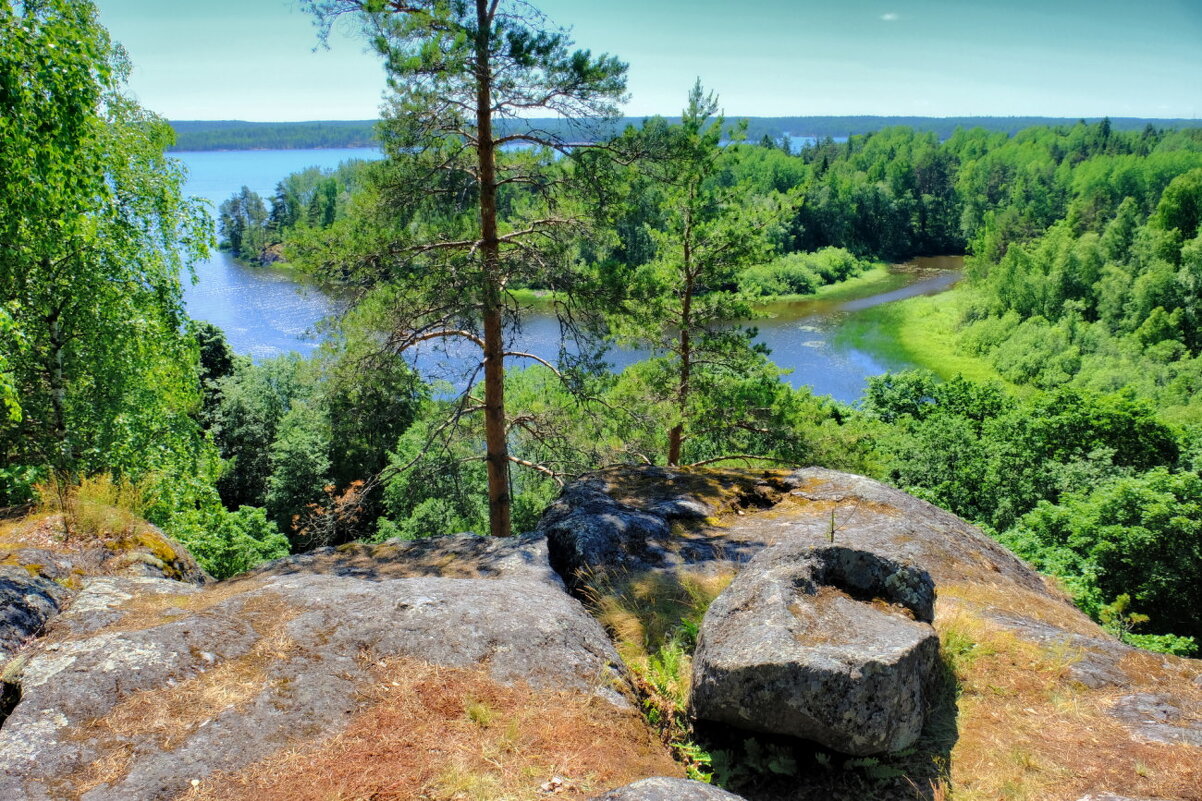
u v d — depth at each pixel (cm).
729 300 1524
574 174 1102
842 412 3241
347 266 1077
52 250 1045
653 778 336
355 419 1250
